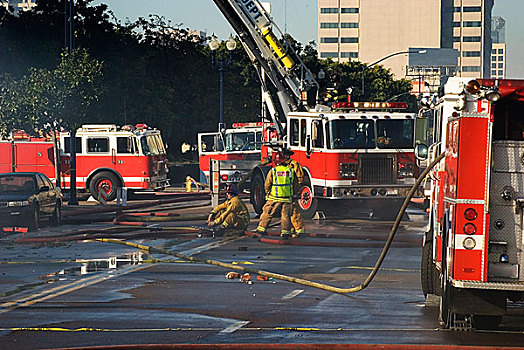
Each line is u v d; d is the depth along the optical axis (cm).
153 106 8581
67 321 1501
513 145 1334
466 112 1338
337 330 1420
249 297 1767
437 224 1554
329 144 3612
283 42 4006
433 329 1429
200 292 1831
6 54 6512
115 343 1317
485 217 1315
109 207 4525
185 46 9338
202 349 1278
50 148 5444
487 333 1398
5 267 2270
